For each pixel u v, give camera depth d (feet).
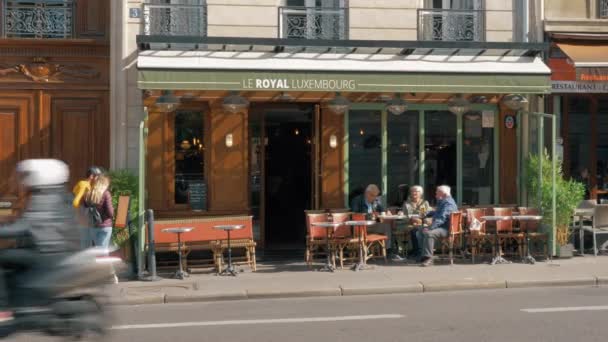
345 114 46.70
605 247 47.01
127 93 44.52
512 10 47.55
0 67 44.62
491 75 41.91
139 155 41.75
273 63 41.29
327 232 42.42
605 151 49.06
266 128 47.98
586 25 47.93
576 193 44.68
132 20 44.50
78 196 38.11
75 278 21.18
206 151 45.57
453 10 47.06
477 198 48.16
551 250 44.42
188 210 45.32
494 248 43.93
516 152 47.96
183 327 29.17
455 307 32.37
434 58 43.45
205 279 40.11
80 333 21.39
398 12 46.68
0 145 44.73
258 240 47.52
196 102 45.34
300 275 40.83
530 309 31.45
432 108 47.55
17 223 21.02
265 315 31.55
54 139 45.14
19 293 20.90
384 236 43.37
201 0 45.39
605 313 30.40
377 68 41.63
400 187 47.60
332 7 46.29
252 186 47.65
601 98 48.70
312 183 47.39
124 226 40.68
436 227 43.09
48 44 44.70
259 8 45.60
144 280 39.83
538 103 47.55
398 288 36.91
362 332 27.40
